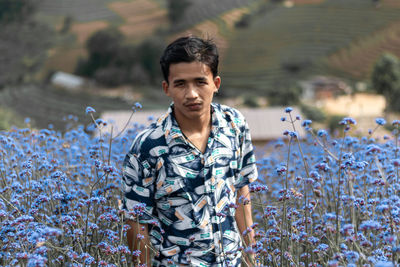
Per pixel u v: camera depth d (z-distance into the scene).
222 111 2.24
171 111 2.13
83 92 79.44
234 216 2.33
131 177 2.14
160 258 2.17
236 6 112.75
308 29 96.31
